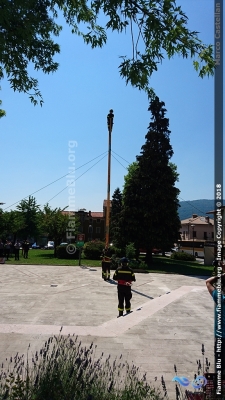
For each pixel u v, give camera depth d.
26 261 28.50
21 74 4.93
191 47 3.89
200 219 74.19
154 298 12.68
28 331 7.06
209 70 3.88
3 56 4.33
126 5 3.83
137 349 6.18
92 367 4.25
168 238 30.50
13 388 3.30
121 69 4.33
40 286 15.31
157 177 30.72
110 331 7.28
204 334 7.27
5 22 3.74
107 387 3.78
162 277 20.31
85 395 3.28
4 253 30.66
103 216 78.75
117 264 23.56
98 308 10.68
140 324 7.97
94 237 77.62
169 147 31.94
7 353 5.71
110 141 23.47
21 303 11.22
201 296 12.38
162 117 32.78
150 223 30.03
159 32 3.87
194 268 27.44
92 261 29.56
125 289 9.48
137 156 32.12
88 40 4.96
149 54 4.16
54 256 36.34
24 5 3.81
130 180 31.28
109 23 4.05
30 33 4.11
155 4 3.80
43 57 4.95
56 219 35.72
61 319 9.02
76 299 12.23
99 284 16.28
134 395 3.53
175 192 30.88
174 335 7.13
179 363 5.54
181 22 3.81
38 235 51.06
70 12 4.73
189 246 63.84
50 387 3.35
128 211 30.36
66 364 3.98
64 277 18.81
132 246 24.77
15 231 42.03
